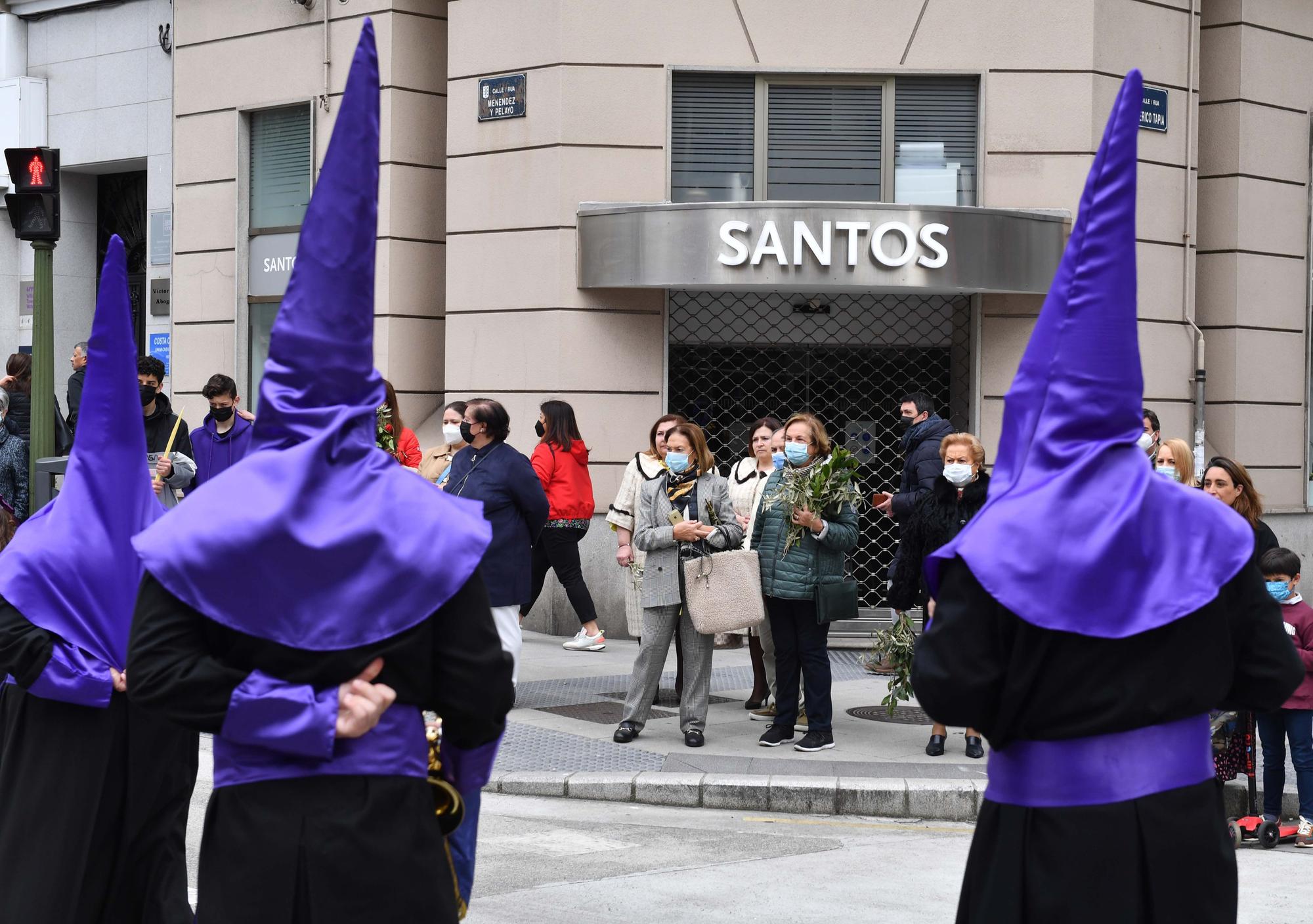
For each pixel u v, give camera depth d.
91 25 16.61
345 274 2.82
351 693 2.66
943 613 3.00
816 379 13.18
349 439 2.80
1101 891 2.87
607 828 7.08
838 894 5.88
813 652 8.48
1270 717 6.95
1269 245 14.49
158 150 16.09
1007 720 2.96
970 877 3.06
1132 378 3.05
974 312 12.85
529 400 12.92
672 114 12.88
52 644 4.05
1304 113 14.73
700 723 8.62
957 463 7.95
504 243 13.05
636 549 9.38
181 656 2.67
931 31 12.80
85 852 4.08
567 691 10.25
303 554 2.68
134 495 4.26
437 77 14.16
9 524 5.18
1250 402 14.38
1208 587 2.98
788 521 8.38
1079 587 2.90
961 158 12.97
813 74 12.84
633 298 12.79
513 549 8.24
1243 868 6.52
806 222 12.14
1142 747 2.94
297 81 14.48
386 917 2.66
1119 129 3.06
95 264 17.55
